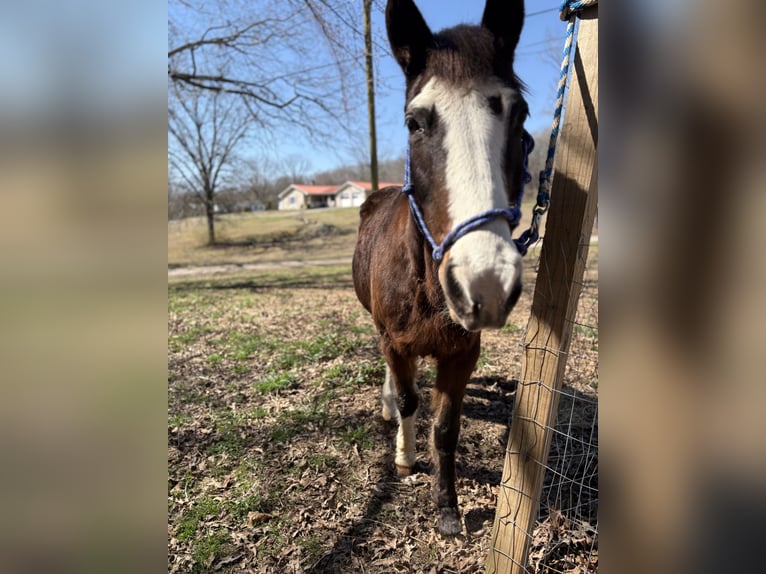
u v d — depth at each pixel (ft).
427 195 5.16
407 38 5.72
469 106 4.87
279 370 14.19
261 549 7.22
